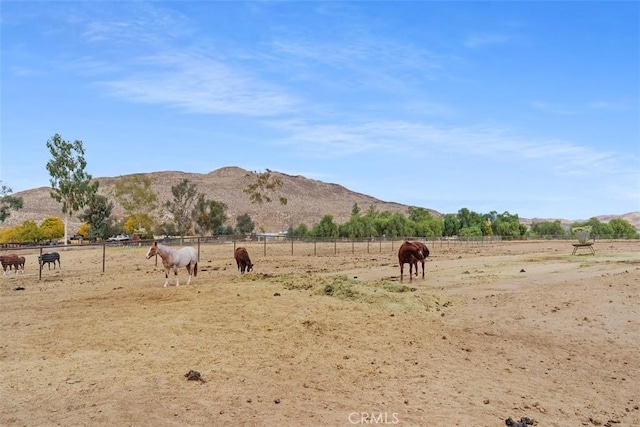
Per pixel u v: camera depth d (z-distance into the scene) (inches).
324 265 1304.1
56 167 2876.5
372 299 604.7
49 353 397.7
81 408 290.5
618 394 355.6
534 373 394.3
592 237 3174.2
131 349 404.5
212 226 3730.3
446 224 4842.5
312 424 278.4
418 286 815.1
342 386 341.7
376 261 1446.9
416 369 385.4
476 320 564.4
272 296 595.8
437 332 499.8
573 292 706.2
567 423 302.5
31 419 275.3
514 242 3065.9
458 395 335.9
